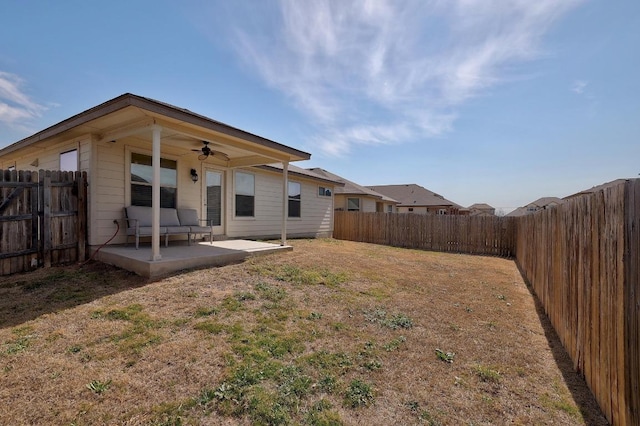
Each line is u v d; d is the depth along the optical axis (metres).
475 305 4.74
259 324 3.51
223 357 2.76
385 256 9.39
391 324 3.77
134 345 2.90
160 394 2.23
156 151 5.09
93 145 6.18
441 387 2.49
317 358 2.85
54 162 7.45
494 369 2.80
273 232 11.53
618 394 1.94
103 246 6.34
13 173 5.26
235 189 9.85
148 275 4.90
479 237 12.00
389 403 2.26
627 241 1.87
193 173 8.34
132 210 6.69
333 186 15.43
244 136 6.43
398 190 34.00
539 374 2.75
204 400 2.18
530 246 6.60
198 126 5.52
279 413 2.07
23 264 5.32
